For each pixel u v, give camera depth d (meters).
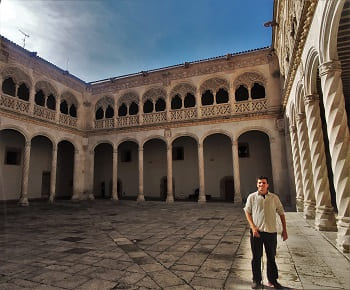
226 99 24.19
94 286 4.47
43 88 21.45
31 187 23.89
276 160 18.62
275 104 19.23
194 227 10.16
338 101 6.34
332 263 5.22
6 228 10.27
